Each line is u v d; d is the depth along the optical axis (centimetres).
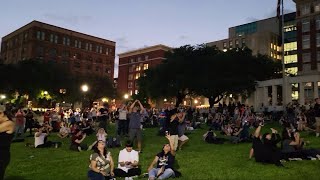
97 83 7369
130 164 955
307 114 2144
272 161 1117
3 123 614
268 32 10562
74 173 991
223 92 5056
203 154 1344
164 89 5325
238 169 1037
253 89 4884
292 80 4534
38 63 6006
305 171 1014
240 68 4816
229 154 1340
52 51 9406
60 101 6581
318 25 6938
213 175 952
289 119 2345
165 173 889
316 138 1728
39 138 1593
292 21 10700
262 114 3281
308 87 6612
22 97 6175
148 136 2088
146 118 2933
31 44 9025
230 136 1895
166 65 5234
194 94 5497
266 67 5519
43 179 911
